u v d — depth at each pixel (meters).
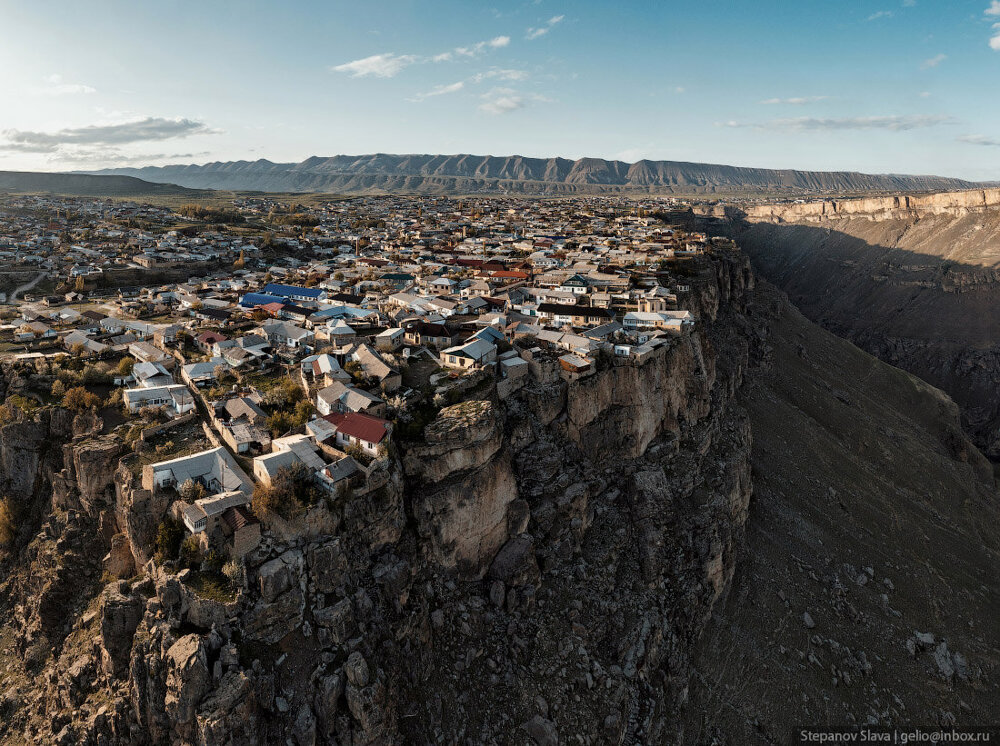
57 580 71.75
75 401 85.06
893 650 99.12
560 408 97.44
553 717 71.25
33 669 69.81
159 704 55.22
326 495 67.25
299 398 87.38
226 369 96.81
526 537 85.44
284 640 59.47
